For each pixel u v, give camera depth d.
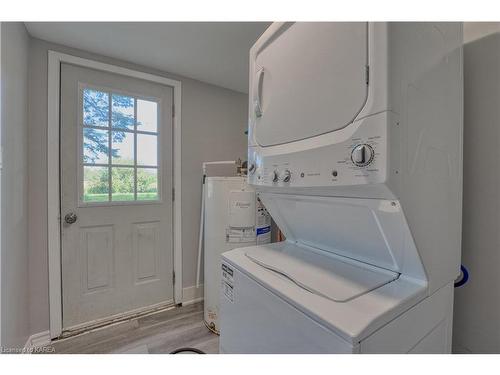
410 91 0.62
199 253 2.38
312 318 0.60
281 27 0.89
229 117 2.64
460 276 0.88
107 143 2.00
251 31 1.63
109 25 1.57
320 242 1.05
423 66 0.67
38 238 1.73
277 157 0.87
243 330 0.87
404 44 0.61
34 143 1.71
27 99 1.64
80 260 1.90
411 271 0.74
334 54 0.68
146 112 2.17
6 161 1.27
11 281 1.36
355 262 0.90
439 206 0.74
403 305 0.63
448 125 0.77
